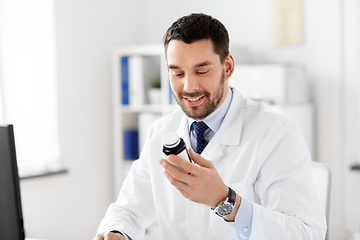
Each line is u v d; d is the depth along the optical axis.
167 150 1.03
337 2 3.01
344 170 3.06
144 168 1.60
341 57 3.03
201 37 1.20
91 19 3.38
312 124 3.11
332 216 3.09
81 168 3.31
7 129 1.01
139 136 3.39
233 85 2.93
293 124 1.36
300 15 3.14
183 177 1.02
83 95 3.32
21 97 2.88
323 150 3.12
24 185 2.89
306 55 3.15
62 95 3.16
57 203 3.13
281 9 3.21
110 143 3.56
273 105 2.78
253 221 1.13
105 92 3.51
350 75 3.02
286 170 1.28
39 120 3.00
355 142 3.03
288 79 2.80
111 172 3.57
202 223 1.40
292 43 3.18
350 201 3.04
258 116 1.42
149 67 3.43
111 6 3.54
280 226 1.14
